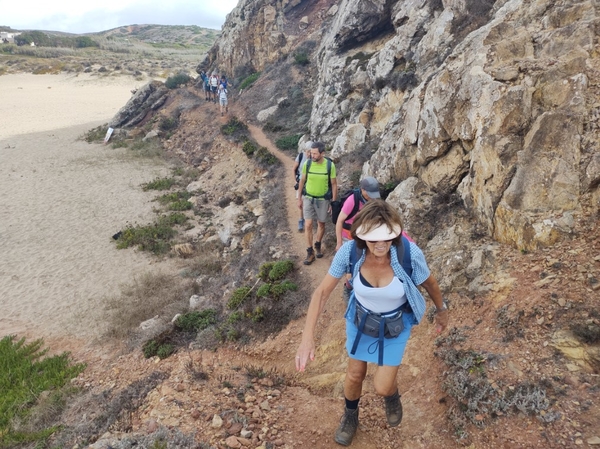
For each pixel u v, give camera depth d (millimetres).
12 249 14836
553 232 5441
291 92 25594
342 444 3996
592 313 4332
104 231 16125
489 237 6375
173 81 32969
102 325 10523
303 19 32406
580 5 7176
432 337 5367
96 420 5680
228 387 5281
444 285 6047
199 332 7719
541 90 6438
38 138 30578
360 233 3004
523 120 6422
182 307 9805
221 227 15180
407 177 9094
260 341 6859
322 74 22234
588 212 5418
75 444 5281
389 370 3443
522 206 5867
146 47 115062
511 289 5195
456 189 7688
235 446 4082
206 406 4793
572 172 5645
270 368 6250
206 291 10500
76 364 8883
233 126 23516
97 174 22531
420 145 8320
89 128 33812
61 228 16453
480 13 12898
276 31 31797
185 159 24250
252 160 19094
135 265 13648
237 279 9430
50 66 65812
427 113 8156
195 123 27125
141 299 11328
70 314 11133
